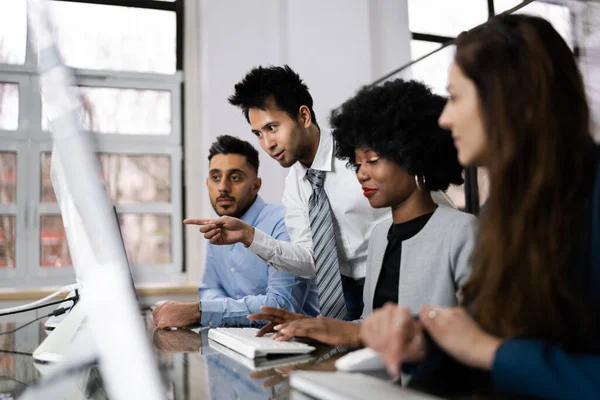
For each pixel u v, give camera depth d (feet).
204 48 11.55
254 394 2.18
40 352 3.12
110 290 1.95
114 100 11.75
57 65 2.26
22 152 9.73
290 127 5.24
